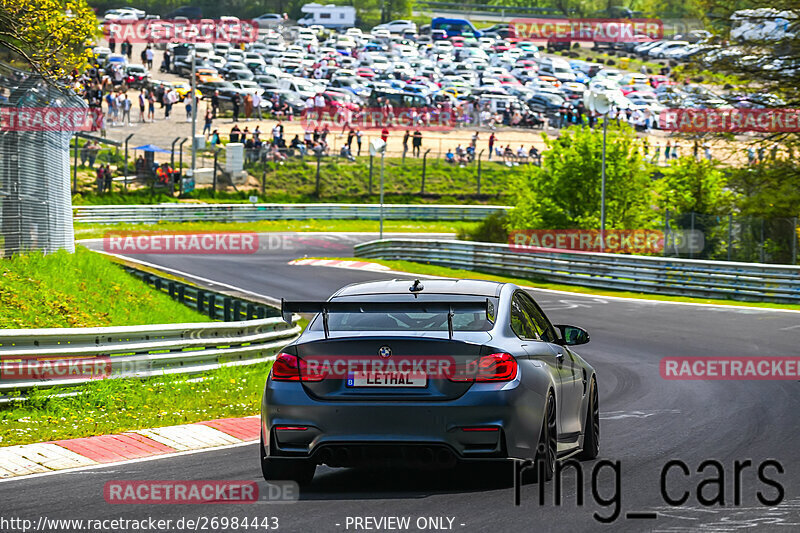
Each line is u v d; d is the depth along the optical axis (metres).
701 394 45.19
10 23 68.75
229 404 40.78
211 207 198.75
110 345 41.03
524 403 22.91
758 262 111.00
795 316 82.44
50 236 70.00
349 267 128.25
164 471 27.19
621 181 160.75
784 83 128.50
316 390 23.19
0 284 58.97
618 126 164.50
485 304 22.45
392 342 22.95
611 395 45.66
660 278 104.56
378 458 22.94
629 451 30.45
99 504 22.95
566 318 81.69
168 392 41.38
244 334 51.47
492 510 21.78
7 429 33.31
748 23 128.00
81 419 35.56
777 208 129.25
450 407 22.48
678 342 67.12
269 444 23.55
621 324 77.75
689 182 158.75
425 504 22.38
